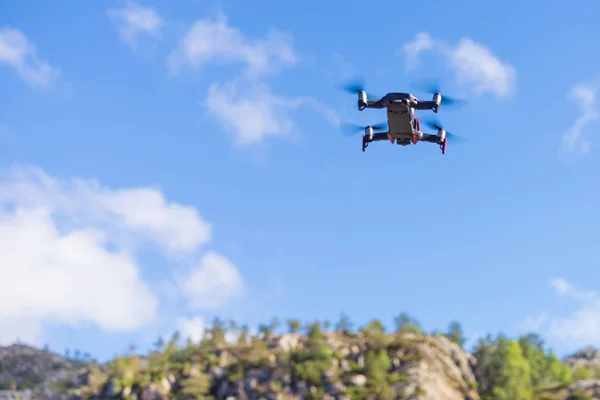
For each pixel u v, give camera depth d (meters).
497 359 186.75
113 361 191.38
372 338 191.75
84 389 184.50
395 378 173.12
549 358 194.25
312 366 175.62
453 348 191.12
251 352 184.38
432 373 176.50
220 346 194.88
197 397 174.25
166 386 178.62
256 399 171.38
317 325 193.25
